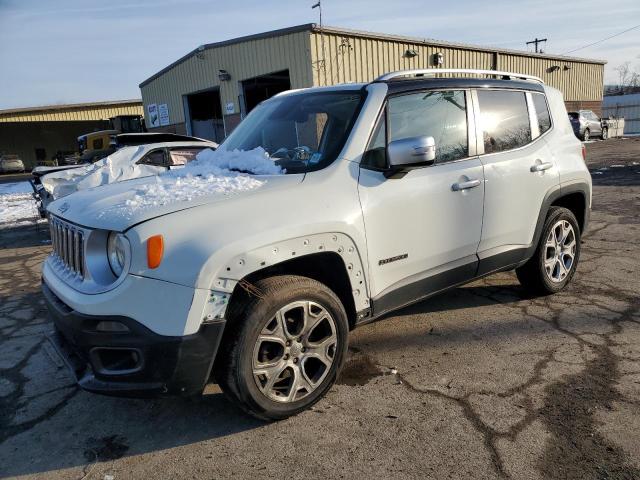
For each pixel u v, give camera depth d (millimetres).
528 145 4250
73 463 2623
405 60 18125
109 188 3344
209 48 19094
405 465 2467
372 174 3146
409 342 3830
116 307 2424
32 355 3965
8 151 46562
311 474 2439
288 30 15570
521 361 3447
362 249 3031
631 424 2697
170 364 2439
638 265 5496
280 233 2650
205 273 2439
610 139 29922
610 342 3658
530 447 2553
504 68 24250
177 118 23094
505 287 4977
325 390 2994
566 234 4613
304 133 3463
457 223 3586
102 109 41219
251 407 2713
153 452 2682
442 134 3607
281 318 2736
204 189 2855
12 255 7926
